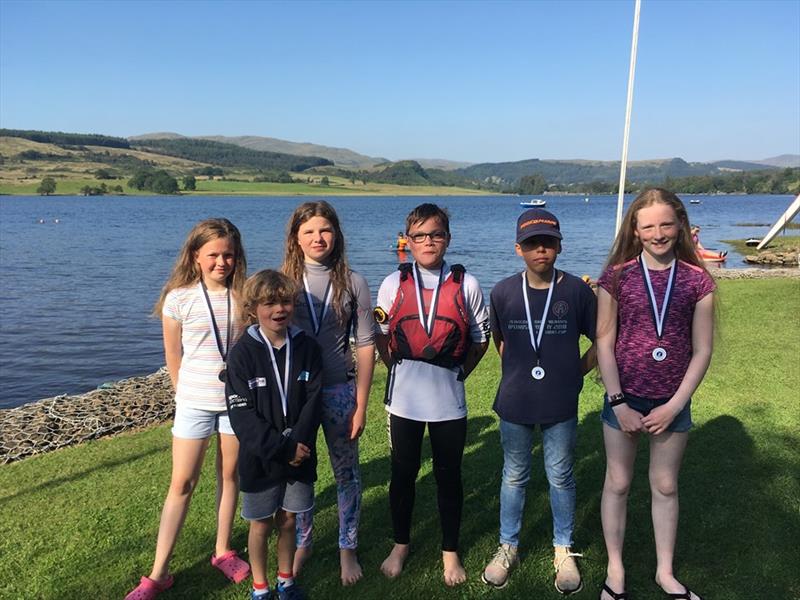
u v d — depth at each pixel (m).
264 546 2.79
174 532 2.96
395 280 3.03
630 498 3.75
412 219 2.89
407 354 2.94
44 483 4.29
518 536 3.22
